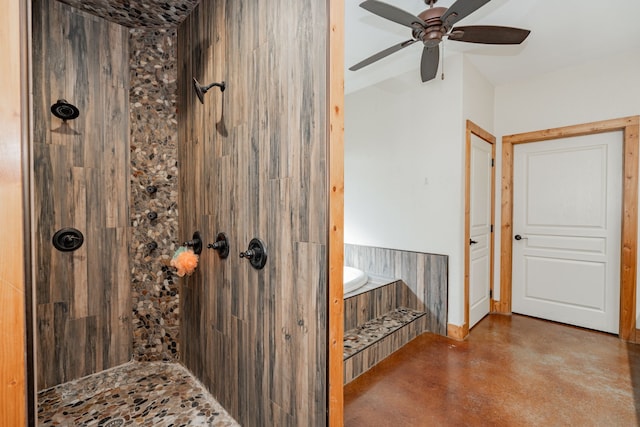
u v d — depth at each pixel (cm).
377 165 347
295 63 123
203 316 195
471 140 300
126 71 225
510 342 271
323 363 115
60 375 199
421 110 306
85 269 208
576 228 308
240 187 158
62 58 198
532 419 169
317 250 117
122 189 224
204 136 190
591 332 292
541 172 329
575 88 299
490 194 345
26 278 77
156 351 228
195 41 199
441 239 293
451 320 283
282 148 131
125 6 199
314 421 119
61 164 198
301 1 120
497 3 208
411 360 238
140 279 228
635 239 269
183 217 220
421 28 190
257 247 145
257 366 148
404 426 165
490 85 341
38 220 190
